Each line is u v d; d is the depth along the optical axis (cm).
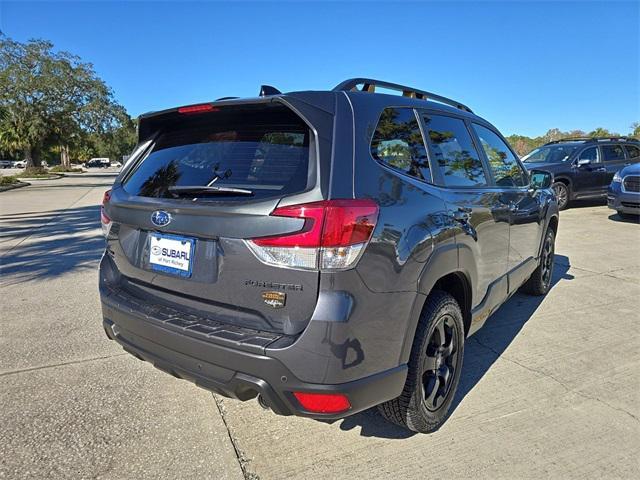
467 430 261
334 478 223
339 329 185
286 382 189
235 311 208
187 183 233
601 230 930
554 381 318
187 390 304
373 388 202
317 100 212
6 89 3847
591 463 234
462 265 262
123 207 256
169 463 233
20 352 358
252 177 212
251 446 247
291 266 188
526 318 439
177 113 252
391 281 204
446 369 262
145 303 243
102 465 230
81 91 4191
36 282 560
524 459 237
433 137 276
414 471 228
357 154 207
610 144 1252
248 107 223
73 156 9694
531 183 425
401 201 219
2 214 1274
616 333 402
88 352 359
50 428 260
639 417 275
